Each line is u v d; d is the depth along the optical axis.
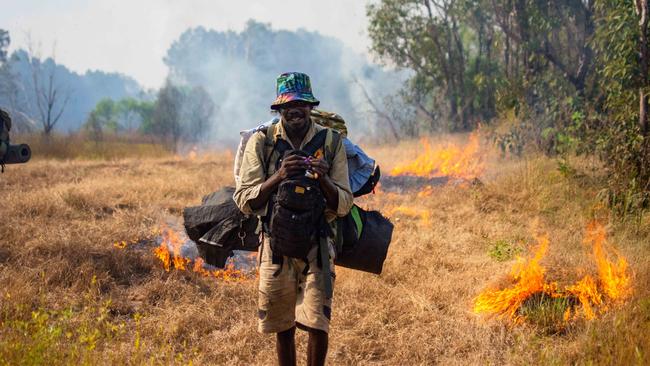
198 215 4.27
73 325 4.55
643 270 5.39
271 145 3.53
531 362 4.11
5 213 7.57
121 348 4.20
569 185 8.89
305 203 3.30
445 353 4.36
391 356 4.41
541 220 7.80
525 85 14.23
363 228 3.88
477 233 7.34
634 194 7.55
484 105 19.80
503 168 11.02
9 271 5.48
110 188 9.33
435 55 20.95
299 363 4.20
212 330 4.77
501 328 4.62
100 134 24.34
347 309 5.06
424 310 5.06
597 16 13.03
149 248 6.51
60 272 5.52
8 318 4.54
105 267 5.81
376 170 4.02
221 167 12.80
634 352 3.95
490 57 20.61
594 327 4.35
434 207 8.69
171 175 11.20
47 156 17.22
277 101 3.47
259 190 3.42
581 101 13.27
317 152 3.51
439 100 21.39
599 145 9.77
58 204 8.06
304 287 3.49
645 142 7.94
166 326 4.70
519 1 15.26
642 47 8.61
